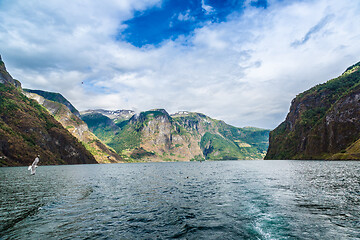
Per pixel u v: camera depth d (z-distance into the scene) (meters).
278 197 26.91
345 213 19.00
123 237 14.38
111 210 21.95
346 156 142.25
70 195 30.97
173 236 14.48
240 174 66.56
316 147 188.12
